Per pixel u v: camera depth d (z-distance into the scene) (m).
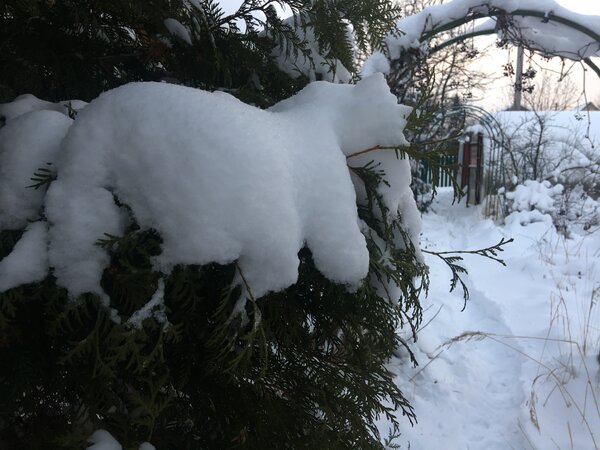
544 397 2.78
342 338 1.44
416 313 1.42
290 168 1.05
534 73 4.73
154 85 1.05
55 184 0.99
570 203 7.94
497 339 3.70
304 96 1.30
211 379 1.25
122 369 1.13
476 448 2.44
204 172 0.95
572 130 9.98
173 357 1.20
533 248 6.24
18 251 0.96
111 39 1.53
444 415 2.67
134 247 0.99
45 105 1.25
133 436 1.13
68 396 1.14
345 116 1.21
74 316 1.04
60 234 0.97
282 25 1.58
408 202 1.42
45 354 1.09
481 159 9.03
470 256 6.00
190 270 1.04
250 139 0.99
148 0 1.30
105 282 1.04
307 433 1.32
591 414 2.59
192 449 1.26
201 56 1.57
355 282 1.13
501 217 8.09
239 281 1.02
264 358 1.05
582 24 4.07
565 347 3.35
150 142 0.97
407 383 2.91
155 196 0.96
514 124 10.21
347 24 1.68
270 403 1.25
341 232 1.09
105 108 1.03
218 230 0.95
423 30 3.89
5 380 1.04
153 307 1.00
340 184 1.11
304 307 1.32
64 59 1.46
